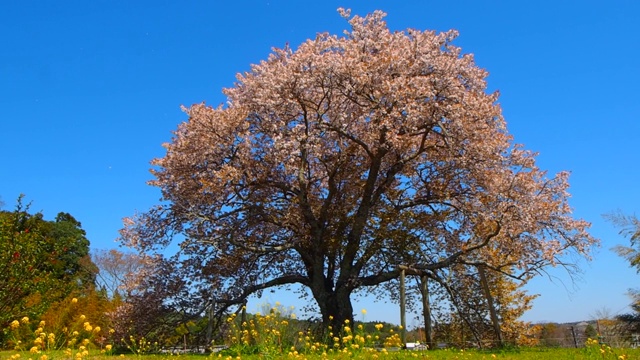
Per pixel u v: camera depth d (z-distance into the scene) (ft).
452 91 64.85
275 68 67.62
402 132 66.18
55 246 49.37
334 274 74.74
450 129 64.23
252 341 39.50
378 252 74.90
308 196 72.49
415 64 65.41
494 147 66.64
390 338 36.73
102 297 94.48
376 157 66.74
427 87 63.36
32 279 43.55
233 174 63.36
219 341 67.82
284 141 63.26
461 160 65.87
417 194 76.07
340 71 63.36
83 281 124.06
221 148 67.00
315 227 69.36
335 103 68.18
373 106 63.62
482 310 74.79
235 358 33.73
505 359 38.73
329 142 70.54
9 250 42.09
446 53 68.69
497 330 67.51
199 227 67.10
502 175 67.46
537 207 65.36
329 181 69.36
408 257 74.13
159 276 70.90
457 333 75.87
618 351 39.68
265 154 69.10
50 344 24.03
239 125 67.15
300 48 67.31
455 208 72.59
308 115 69.46
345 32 70.23
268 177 71.05
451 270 72.84
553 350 47.11
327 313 68.64
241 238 69.87
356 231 68.69
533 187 67.21
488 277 75.87
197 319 67.97
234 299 69.05
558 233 66.95
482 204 69.10
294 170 68.74
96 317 78.48
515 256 67.62
